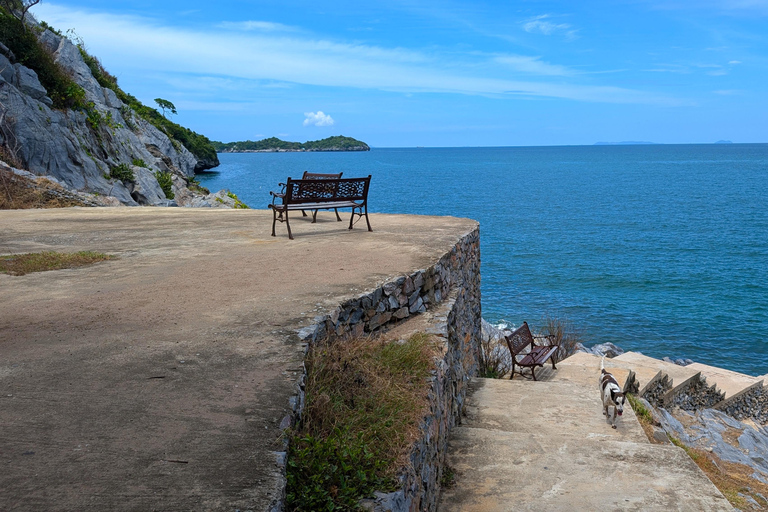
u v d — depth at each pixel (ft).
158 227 35.37
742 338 77.46
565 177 419.95
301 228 34.76
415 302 21.30
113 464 8.21
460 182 369.30
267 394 10.86
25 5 96.84
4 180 56.75
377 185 342.44
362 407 12.34
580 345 63.31
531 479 15.67
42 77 92.17
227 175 387.55
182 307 16.58
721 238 155.12
